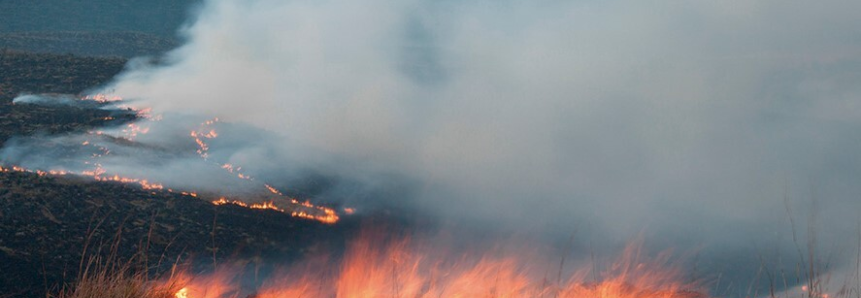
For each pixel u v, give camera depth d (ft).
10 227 32.99
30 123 51.85
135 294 16.67
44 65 70.28
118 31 159.84
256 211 41.50
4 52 73.20
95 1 183.62
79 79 67.82
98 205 37.99
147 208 38.99
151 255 31.83
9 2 175.32
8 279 28.43
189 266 28.94
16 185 38.63
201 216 39.09
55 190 39.04
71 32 140.77
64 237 33.09
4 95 58.85
